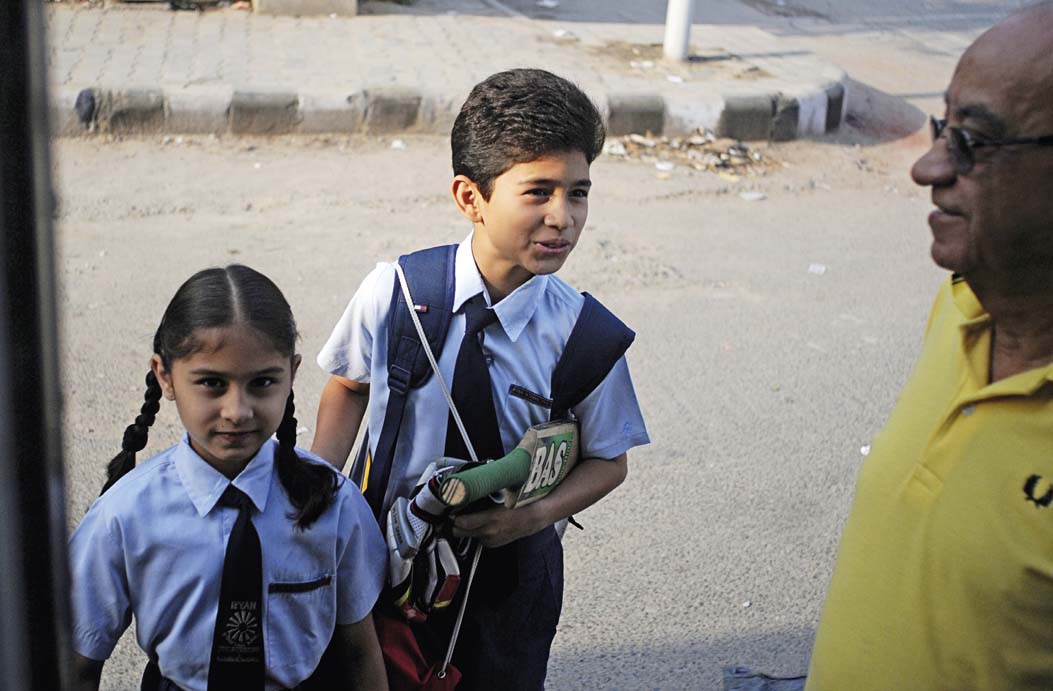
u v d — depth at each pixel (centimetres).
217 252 532
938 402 148
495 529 186
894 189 724
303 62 768
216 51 774
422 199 621
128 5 862
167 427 394
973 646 141
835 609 163
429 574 184
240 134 691
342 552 182
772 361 482
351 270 525
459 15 940
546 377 195
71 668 74
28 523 67
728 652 310
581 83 770
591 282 541
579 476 203
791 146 783
